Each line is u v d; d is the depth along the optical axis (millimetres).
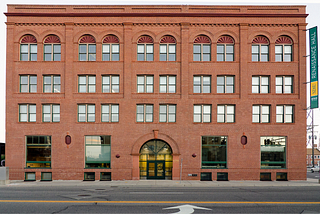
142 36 30422
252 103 29766
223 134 29562
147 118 29922
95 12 30266
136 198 17547
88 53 30344
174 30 30312
